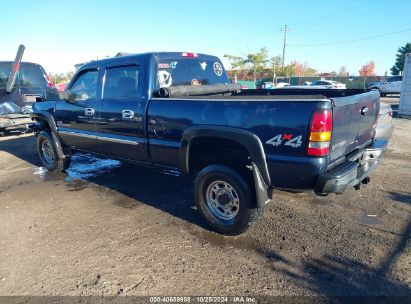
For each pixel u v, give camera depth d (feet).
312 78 145.38
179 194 16.60
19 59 32.19
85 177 19.74
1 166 22.74
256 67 180.86
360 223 13.01
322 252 11.08
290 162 10.14
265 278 9.83
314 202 15.11
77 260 10.90
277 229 12.70
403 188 16.61
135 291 9.35
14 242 12.17
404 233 12.15
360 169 12.56
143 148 14.30
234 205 11.98
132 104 14.28
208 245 11.71
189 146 12.48
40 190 17.63
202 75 16.58
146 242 11.98
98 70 16.07
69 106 17.99
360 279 9.69
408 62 43.52
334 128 10.08
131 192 17.03
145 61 13.98
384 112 19.77
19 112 31.19
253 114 10.65
